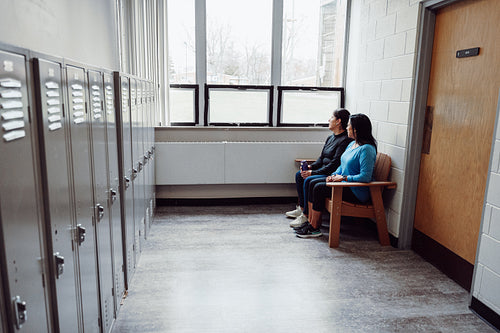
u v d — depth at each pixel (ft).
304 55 14.03
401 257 9.59
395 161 10.21
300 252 9.75
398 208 10.03
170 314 6.84
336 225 10.05
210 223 11.82
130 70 9.95
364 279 8.35
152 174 11.66
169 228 11.30
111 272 6.10
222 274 8.44
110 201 5.97
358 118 10.06
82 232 4.39
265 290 7.79
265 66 13.88
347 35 14.01
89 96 4.78
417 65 9.20
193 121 13.92
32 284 3.15
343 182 10.02
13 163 2.81
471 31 7.77
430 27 8.98
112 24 8.51
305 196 11.31
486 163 7.38
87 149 4.68
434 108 9.07
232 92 13.79
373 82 11.43
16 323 2.83
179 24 13.12
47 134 3.40
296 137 13.88
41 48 4.96
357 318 6.85
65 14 5.81
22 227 2.96
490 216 6.62
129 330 6.33
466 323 6.74
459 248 8.18
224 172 13.21
